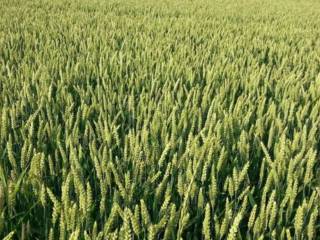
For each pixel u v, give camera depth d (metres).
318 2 9.83
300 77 2.36
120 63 2.36
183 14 5.61
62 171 1.07
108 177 0.94
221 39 3.81
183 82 2.25
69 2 6.09
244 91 2.01
